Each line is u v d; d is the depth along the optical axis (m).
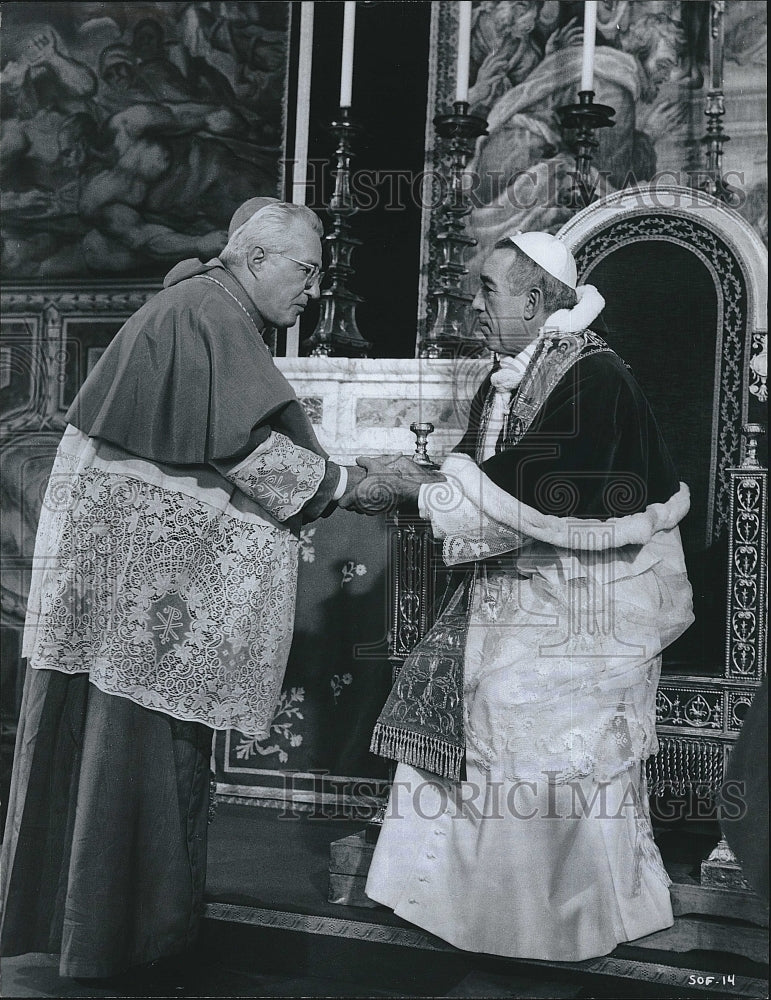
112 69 3.87
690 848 2.99
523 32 3.71
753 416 3.21
